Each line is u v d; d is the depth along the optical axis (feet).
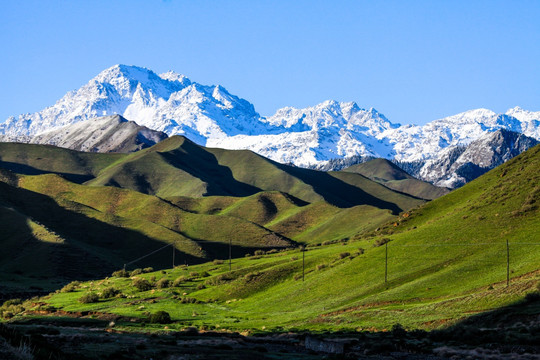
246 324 347.56
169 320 364.58
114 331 308.81
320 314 350.84
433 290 340.80
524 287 283.38
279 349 238.27
